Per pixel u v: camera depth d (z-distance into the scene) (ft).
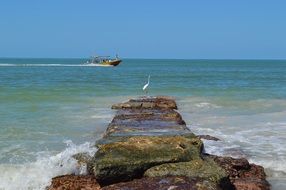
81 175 44.83
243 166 46.93
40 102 107.96
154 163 41.11
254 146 60.59
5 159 51.96
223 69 433.07
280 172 48.73
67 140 63.36
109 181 41.19
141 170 41.01
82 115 86.99
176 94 134.41
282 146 60.75
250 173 46.57
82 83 181.47
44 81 193.16
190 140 51.01
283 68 483.10
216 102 111.75
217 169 39.73
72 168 47.32
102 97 122.31
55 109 95.66
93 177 43.55
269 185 44.16
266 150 58.18
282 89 156.66
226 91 146.41
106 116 85.87
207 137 63.72
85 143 60.39
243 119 84.94
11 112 89.35
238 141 63.72
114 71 335.88
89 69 371.35
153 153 42.04
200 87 165.07
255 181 43.83
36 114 87.40
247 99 119.34
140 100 101.65
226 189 39.91
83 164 47.37
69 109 96.02
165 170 39.52
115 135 59.41
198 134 68.49
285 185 44.68
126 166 40.91
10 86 156.97
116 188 36.78
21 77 226.58
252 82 204.13
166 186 36.29
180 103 109.09
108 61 447.83
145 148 42.83
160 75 275.18
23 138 64.08
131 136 57.67
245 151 57.26
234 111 96.84
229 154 54.19
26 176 46.01
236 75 286.25
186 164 40.32
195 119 84.69
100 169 40.75
